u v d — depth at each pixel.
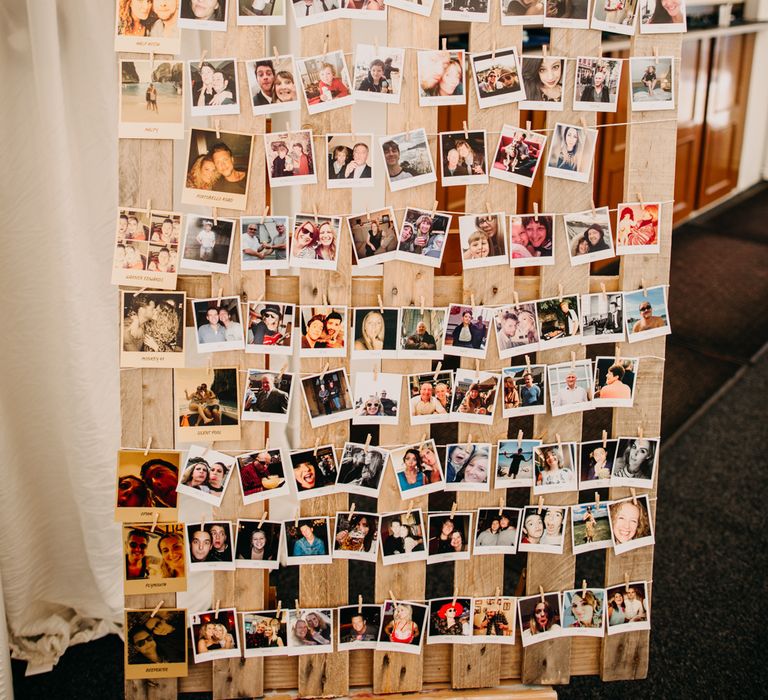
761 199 6.86
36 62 1.96
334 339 1.70
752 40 6.54
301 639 1.82
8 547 2.25
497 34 1.65
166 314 1.65
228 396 1.70
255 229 1.65
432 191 1.69
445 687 1.90
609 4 1.66
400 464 1.77
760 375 4.23
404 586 1.83
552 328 1.75
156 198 1.63
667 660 2.45
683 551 2.94
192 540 1.75
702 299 5.03
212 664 1.83
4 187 2.09
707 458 3.51
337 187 1.66
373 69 1.62
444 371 1.75
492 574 1.85
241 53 1.60
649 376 1.81
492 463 1.81
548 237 1.72
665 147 1.73
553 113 1.69
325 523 1.78
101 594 2.35
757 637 2.54
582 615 1.88
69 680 2.26
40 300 2.17
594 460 1.82
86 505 2.25
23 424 2.25
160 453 1.71
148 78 1.59
